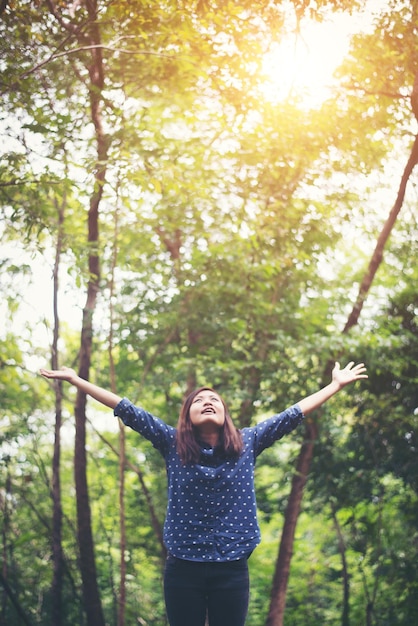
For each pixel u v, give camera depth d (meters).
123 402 3.31
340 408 12.72
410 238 12.59
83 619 12.16
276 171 10.77
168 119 11.27
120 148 9.05
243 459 3.19
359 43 9.97
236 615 3.07
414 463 12.42
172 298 11.48
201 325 11.14
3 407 12.84
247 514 3.12
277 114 10.41
